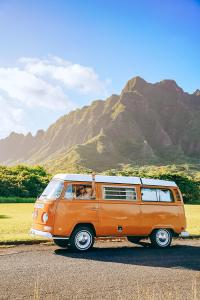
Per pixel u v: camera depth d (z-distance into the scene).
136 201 13.48
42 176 83.62
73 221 12.26
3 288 7.74
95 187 12.84
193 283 8.58
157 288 8.09
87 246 12.47
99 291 7.75
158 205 13.88
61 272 9.24
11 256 11.06
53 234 11.98
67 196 12.34
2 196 67.62
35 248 12.68
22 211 33.41
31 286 7.95
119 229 13.02
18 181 70.50
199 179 89.69
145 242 15.16
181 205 14.41
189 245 14.46
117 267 10.02
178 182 79.75
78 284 8.23
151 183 13.97
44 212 12.29
